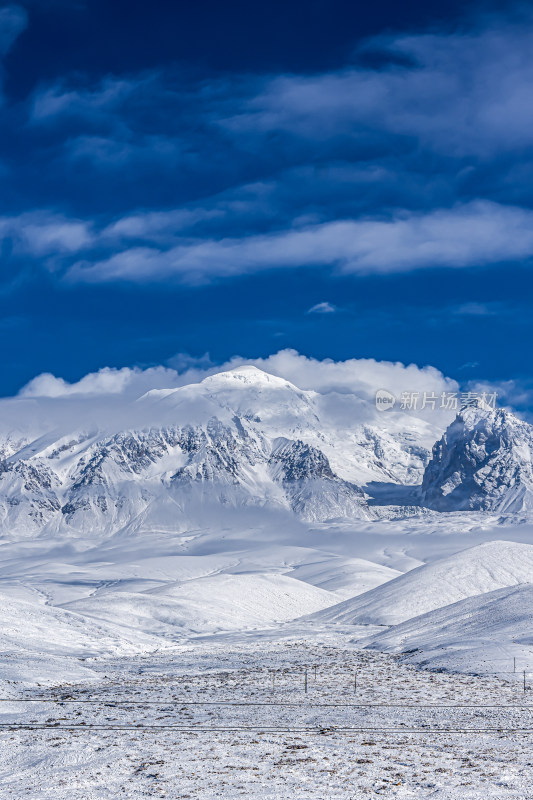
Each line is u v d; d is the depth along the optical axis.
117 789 40.94
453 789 39.00
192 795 39.19
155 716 67.19
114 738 55.75
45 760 48.78
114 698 80.25
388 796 38.06
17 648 131.12
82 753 50.16
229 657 136.00
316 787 40.19
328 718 65.38
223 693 84.31
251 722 63.47
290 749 50.94
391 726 60.97
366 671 104.44
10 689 86.56
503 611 139.25
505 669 93.06
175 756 48.91
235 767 45.44
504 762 45.94
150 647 162.12
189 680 99.44
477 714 66.38
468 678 91.06
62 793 40.53
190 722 63.47
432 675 96.12
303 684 91.81
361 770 44.12
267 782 41.47
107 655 140.75
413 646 132.50
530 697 75.38
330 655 132.38
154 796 39.31
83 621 171.12
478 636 122.50
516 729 58.88
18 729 60.47
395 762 46.41
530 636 111.88
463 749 50.81
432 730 58.88
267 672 107.38
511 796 37.41
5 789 42.09
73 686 93.06
